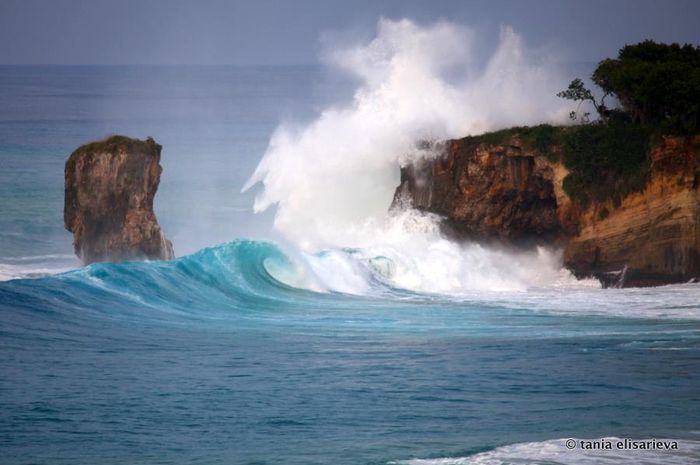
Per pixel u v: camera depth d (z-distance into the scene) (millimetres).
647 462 56438
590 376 77562
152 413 65375
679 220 138125
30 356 80375
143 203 133875
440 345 90875
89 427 61969
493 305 118438
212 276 115562
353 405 68562
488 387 74000
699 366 81438
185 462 56312
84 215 134000
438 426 63719
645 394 72062
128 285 106500
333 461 56438
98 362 79500
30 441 59000
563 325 103938
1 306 94625
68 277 104812
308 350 87500
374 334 97062
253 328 99125
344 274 129000
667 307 117438
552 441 60062
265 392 71562
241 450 58438
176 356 83250
